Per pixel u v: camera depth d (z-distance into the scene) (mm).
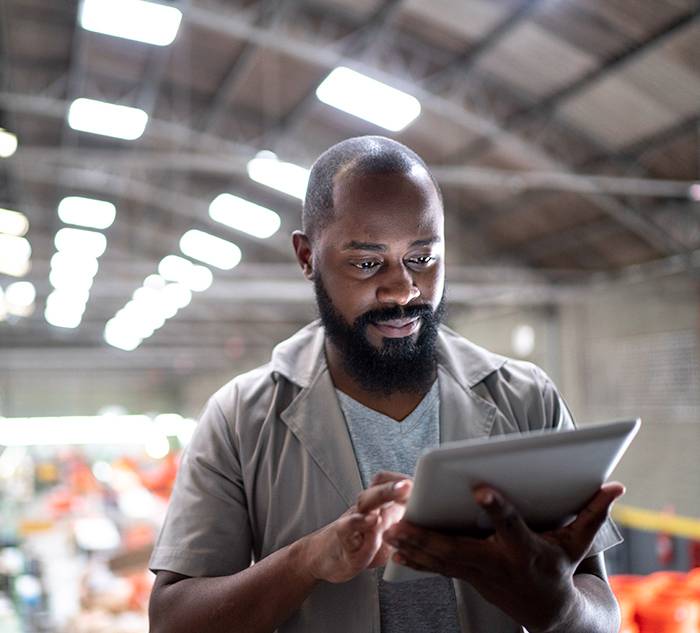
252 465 1321
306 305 21422
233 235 17203
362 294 1217
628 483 12438
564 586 1023
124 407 31891
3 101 11656
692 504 11141
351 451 1296
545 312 14609
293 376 1358
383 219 1188
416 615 1263
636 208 10555
